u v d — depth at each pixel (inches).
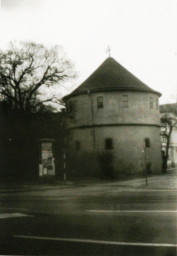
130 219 475.8
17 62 1819.6
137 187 1157.1
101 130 2143.2
